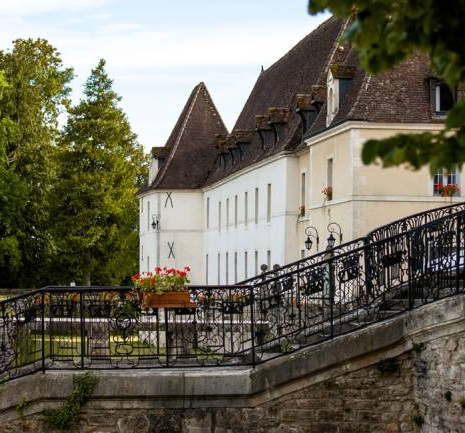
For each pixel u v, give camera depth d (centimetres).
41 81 7444
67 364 1778
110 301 1775
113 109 7475
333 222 4103
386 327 1670
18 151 7169
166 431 1695
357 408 1683
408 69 4009
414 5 615
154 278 1773
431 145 611
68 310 1778
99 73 7494
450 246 1634
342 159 4094
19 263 6962
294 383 1691
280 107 6038
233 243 6719
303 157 5172
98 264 7525
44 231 7344
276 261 5456
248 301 1802
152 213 8256
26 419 1709
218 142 7600
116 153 7456
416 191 3938
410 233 1716
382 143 611
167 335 1777
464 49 626
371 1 640
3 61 7331
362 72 4128
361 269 1952
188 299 1780
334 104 4231
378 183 3938
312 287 1789
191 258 8112
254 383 1689
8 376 1748
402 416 1680
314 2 648
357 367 1683
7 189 6856
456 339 1565
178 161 8219
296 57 6456
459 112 599
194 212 8131
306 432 1689
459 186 3928
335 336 1700
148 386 1691
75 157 7375
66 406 1695
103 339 1978
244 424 1695
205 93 8519
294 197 5281
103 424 1702
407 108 3919
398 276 1767
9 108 7188
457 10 614
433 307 1599
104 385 1695
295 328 1991
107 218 7425
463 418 1544
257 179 5975
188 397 1692
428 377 1631
